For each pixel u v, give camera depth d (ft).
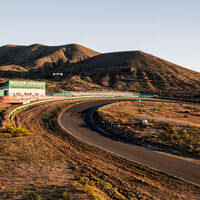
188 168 60.49
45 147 75.41
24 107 173.78
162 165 62.59
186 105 238.89
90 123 131.75
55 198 36.35
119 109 182.70
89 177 50.31
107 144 85.97
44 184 43.37
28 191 39.22
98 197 37.68
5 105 174.81
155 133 96.32
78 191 40.01
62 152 71.41
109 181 49.26
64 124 123.44
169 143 82.84
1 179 45.09
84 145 82.48
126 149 79.41
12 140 80.53
